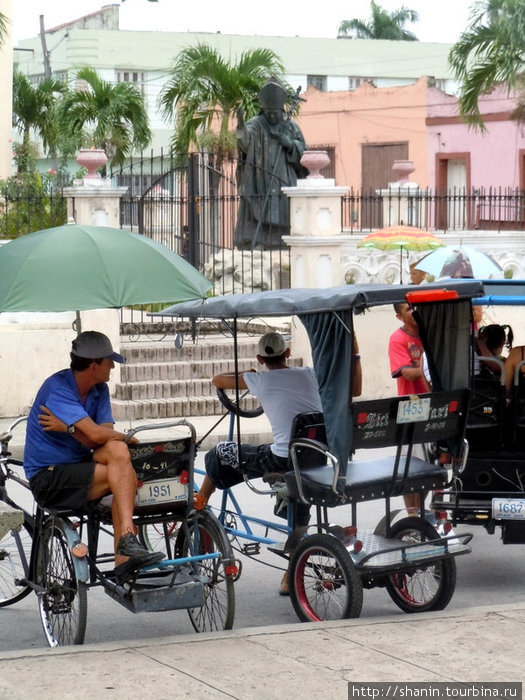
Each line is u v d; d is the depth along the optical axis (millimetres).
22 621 7543
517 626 6602
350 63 56344
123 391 14641
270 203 20375
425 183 39719
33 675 5727
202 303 7812
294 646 6223
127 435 6613
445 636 6406
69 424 6605
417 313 7516
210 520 6828
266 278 19281
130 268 6586
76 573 6465
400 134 40750
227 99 29078
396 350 9023
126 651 6145
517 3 22375
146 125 35000
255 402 14836
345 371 6805
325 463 7562
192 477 6812
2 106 26672
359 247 14633
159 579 6598
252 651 6129
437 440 7371
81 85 34969
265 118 20688
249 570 8789
